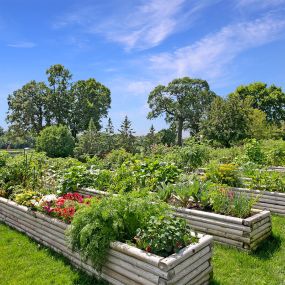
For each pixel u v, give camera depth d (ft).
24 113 102.83
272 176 20.08
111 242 10.74
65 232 12.12
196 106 104.68
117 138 70.79
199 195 15.85
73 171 22.57
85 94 108.58
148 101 111.65
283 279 11.10
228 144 62.34
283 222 16.83
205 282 10.59
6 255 13.43
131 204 11.34
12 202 17.49
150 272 9.49
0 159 25.99
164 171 20.84
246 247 13.08
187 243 10.53
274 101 108.99
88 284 11.05
